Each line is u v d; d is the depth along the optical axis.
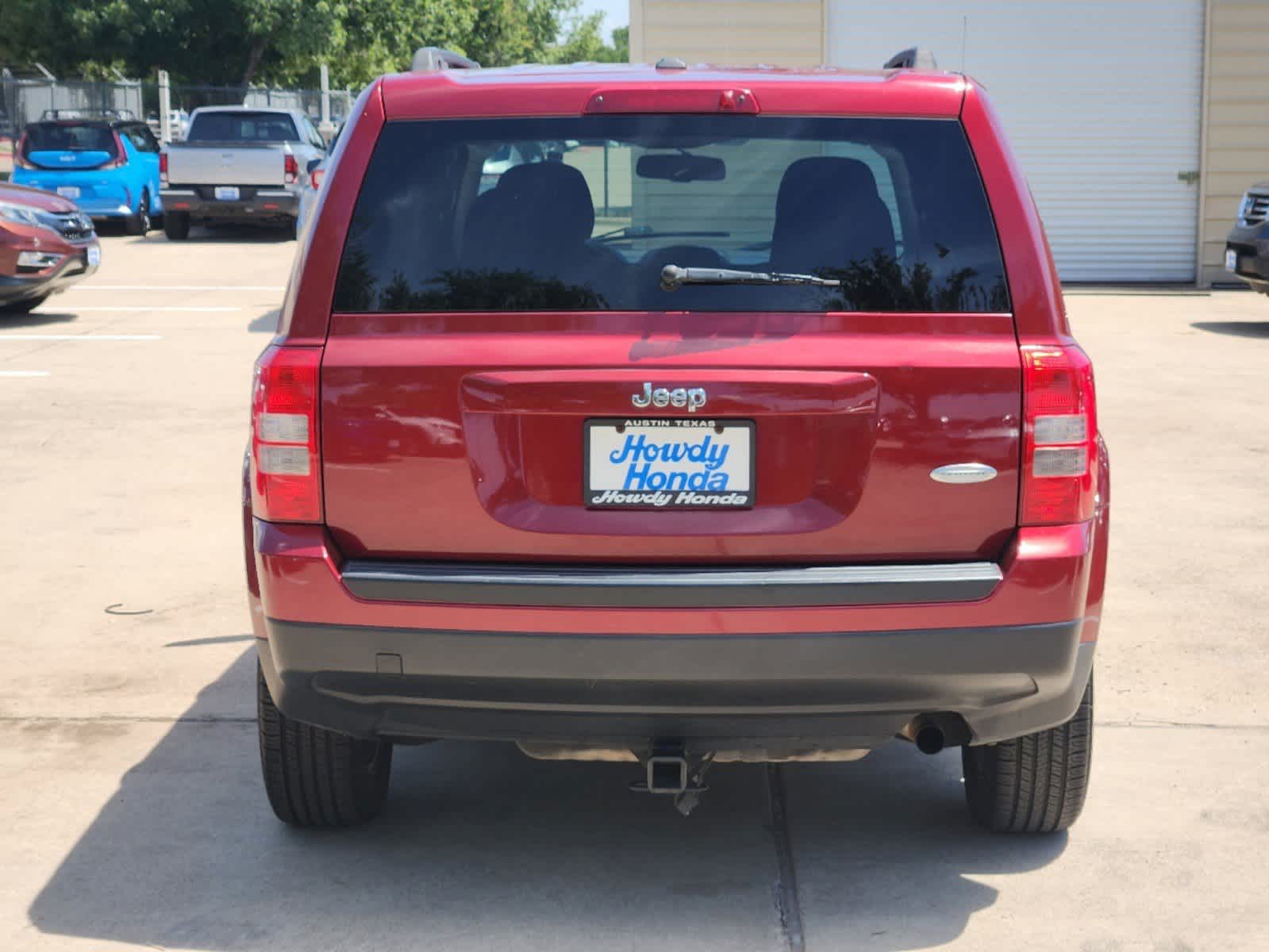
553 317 3.18
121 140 23.92
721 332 3.16
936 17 18.00
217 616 5.91
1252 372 11.97
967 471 3.17
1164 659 5.35
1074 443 3.18
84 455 8.91
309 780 3.80
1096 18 18.17
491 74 3.43
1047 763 3.72
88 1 34.34
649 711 3.21
